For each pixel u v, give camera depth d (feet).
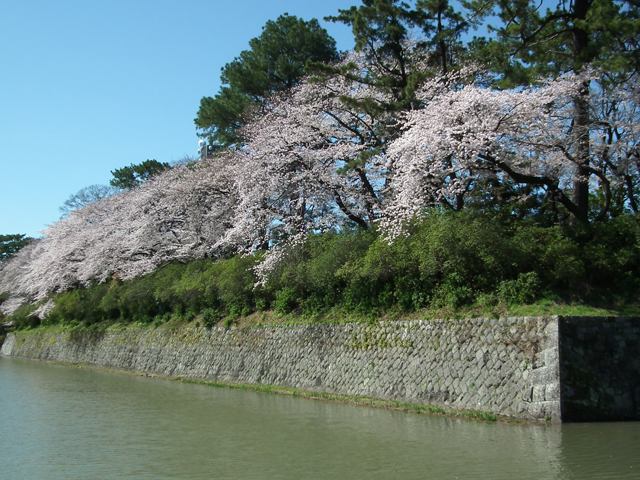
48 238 143.54
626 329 40.68
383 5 62.49
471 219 50.98
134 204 102.94
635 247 45.55
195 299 87.66
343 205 69.00
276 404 52.13
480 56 62.18
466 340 45.24
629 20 47.42
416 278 53.88
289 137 68.39
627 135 53.36
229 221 87.45
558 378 37.65
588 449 30.50
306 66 65.82
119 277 114.93
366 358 53.98
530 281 44.96
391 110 63.21
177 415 47.44
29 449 35.19
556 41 54.75
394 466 28.53
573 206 52.21
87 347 114.52
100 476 28.60
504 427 36.91
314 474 27.68
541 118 51.13
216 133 105.19
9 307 161.48
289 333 65.72
